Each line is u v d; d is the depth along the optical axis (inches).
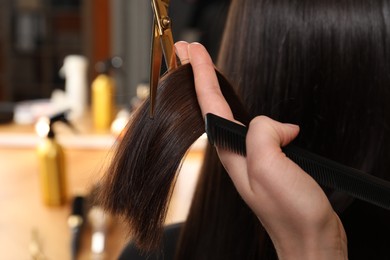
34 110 69.2
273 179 13.4
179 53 16.7
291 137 14.5
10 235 40.9
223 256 22.6
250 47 20.4
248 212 21.8
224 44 22.0
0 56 127.6
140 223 15.5
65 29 127.3
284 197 13.3
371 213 19.6
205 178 22.8
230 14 21.7
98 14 110.2
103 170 16.3
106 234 39.0
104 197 15.9
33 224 42.8
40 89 128.9
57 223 42.9
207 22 69.1
